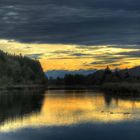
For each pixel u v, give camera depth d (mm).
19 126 42219
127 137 34375
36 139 34469
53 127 40938
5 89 180250
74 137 35031
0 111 60562
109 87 155000
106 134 36031
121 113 53219
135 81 164000
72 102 79938
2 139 34469
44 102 81938
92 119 46719
